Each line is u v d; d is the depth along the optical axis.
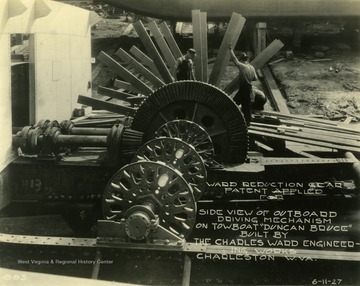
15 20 6.74
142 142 6.41
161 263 4.60
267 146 7.40
